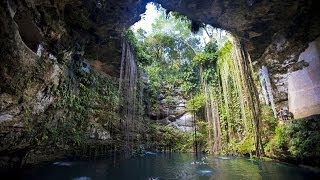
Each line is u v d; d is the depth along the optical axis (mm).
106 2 7887
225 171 8750
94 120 11797
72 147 10391
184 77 19469
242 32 10414
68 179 7227
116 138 13195
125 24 9438
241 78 12719
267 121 11625
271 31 10148
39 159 8797
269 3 8398
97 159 11672
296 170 8297
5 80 5766
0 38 5074
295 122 9336
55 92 8328
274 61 11266
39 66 6949
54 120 8789
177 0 8664
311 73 9344
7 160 7367
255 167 9344
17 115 6543
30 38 6895
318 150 7598
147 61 16922
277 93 11500
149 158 12945
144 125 16734
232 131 15023
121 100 13211
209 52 17641
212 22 9883
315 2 8172
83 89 11133
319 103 9016
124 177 7754
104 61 12398
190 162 11289
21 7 5953
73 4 7602
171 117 18656
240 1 8367
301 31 9273
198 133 17062
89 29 9195
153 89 18734
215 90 16781
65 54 8633
